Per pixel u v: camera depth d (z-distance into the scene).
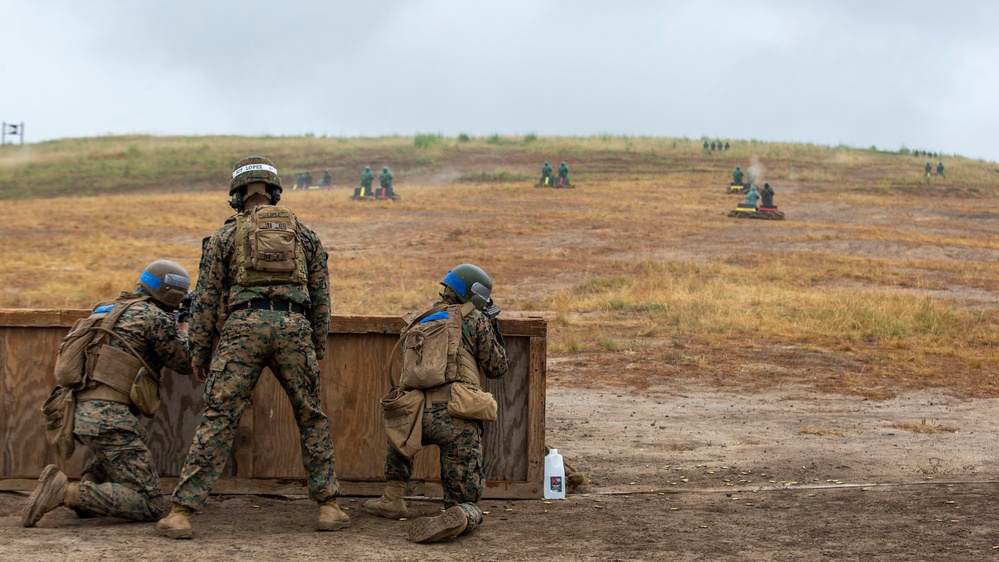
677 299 18.44
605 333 14.91
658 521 5.11
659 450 7.54
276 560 4.08
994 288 21.47
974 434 8.40
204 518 4.96
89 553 4.06
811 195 43.88
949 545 4.59
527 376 5.63
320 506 4.81
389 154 61.88
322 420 4.76
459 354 4.85
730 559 4.30
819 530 4.91
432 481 5.60
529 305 18.38
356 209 36.19
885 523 5.07
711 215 35.50
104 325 4.79
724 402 10.01
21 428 5.51
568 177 48.97
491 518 5.14
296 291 4.59
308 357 4.60
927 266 24.59
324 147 64.81
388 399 4.89
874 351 13.51
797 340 14.38
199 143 67.31
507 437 5.66
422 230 30.80
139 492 4.73
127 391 4.77
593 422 8.80
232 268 4.57
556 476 5.77
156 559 4.01
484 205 38.03
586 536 4.74
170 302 5.11
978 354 13.54
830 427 8.67
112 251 25.69
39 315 5.47
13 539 4.30
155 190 50.59
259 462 5.53
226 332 4.52
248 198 4.77
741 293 19.20
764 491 6.00
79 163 58.25
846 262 24.83
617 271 23.42
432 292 19.69
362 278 22.00
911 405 9.99
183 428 5.52
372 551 4.32
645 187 46.41
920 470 6.80
